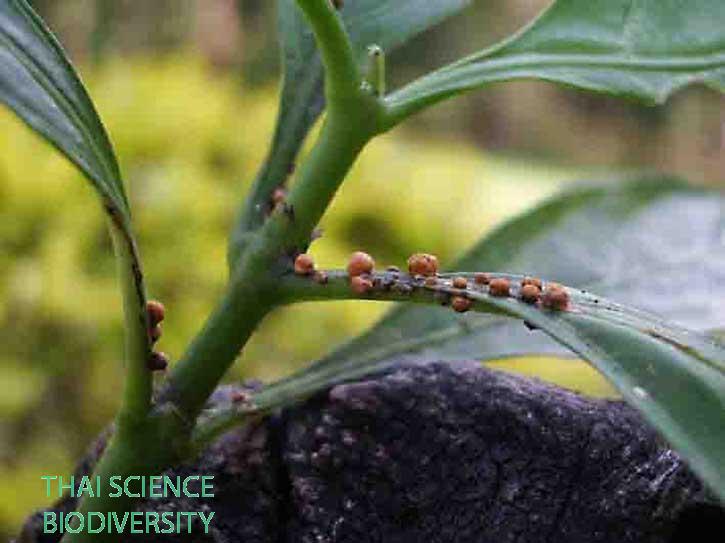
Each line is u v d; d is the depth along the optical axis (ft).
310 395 0.71
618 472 0.69
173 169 2.00
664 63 0.64
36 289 1.81
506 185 3.31
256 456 0.73
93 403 1.83
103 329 1.83
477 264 0.80
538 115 4.33
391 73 3.24
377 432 0.71
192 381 0.66
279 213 0.66
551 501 0.69
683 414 0.54
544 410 0.70
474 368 0.73
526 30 0.66
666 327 0.59
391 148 2.63
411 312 0.73
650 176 0.81
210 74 2.66
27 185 1.86
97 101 2.14
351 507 0.71
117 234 0.62
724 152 3.81
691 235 0.80
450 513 0.70
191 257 1.89
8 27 0.62
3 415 1.79
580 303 0.61
